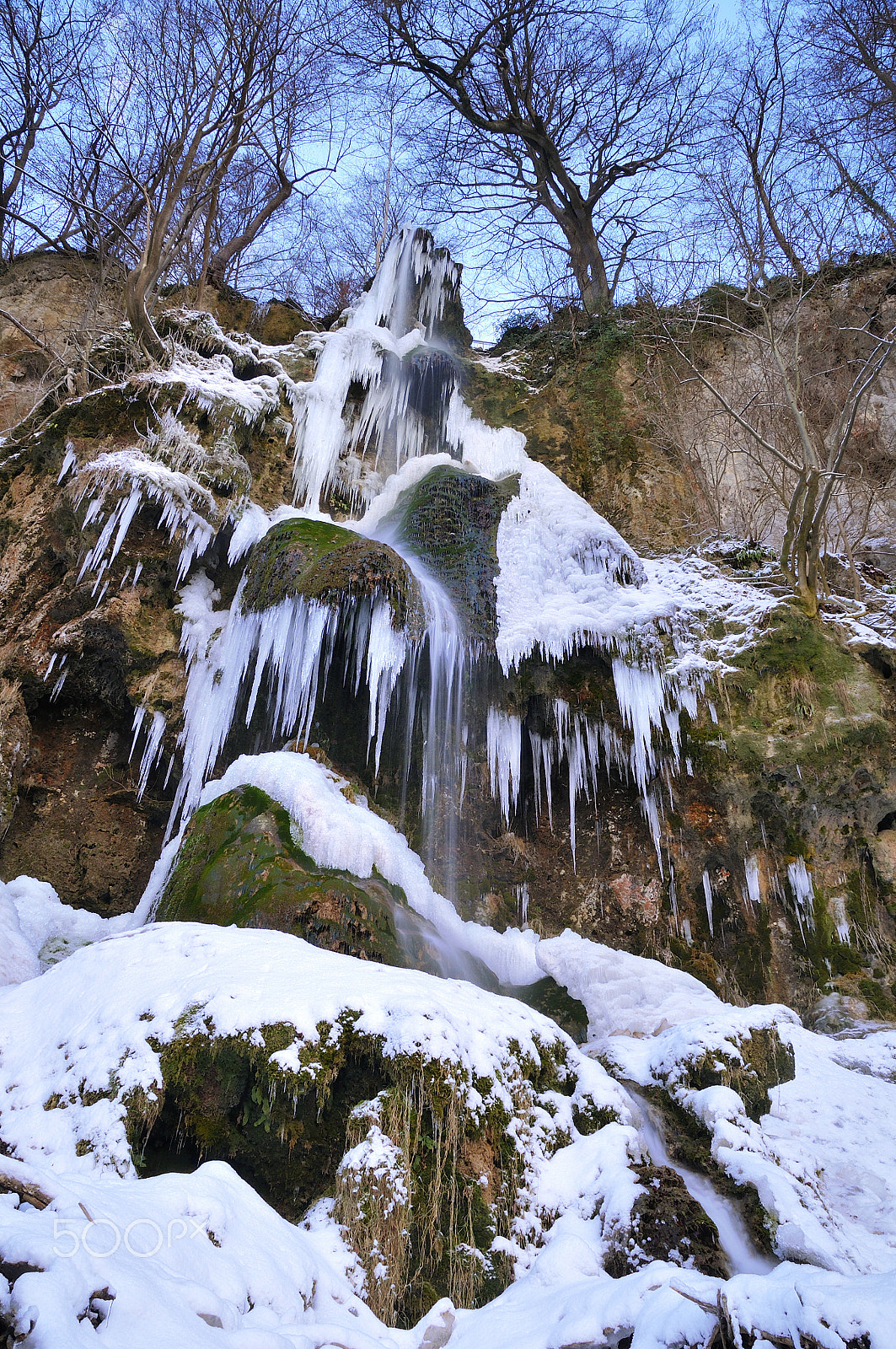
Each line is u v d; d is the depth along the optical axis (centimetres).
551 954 780
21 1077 412
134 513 814
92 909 794
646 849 859
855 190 1139
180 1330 219
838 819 846
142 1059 384
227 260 1495
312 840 621
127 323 998
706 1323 258
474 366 1264
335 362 1086
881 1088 587
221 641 831
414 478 1054
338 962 450
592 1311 287
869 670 885
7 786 779
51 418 909
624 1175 386
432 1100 371
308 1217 360
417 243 1274
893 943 810
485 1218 364
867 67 1305
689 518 1138
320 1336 264
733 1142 442
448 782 830
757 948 820
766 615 911
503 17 1484
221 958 448
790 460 1031
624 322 1302
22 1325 192
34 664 798
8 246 1352
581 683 870
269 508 955
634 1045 560
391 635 751
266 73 1248
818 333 1245
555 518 979
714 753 846
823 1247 381
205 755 794
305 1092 371
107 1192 269
